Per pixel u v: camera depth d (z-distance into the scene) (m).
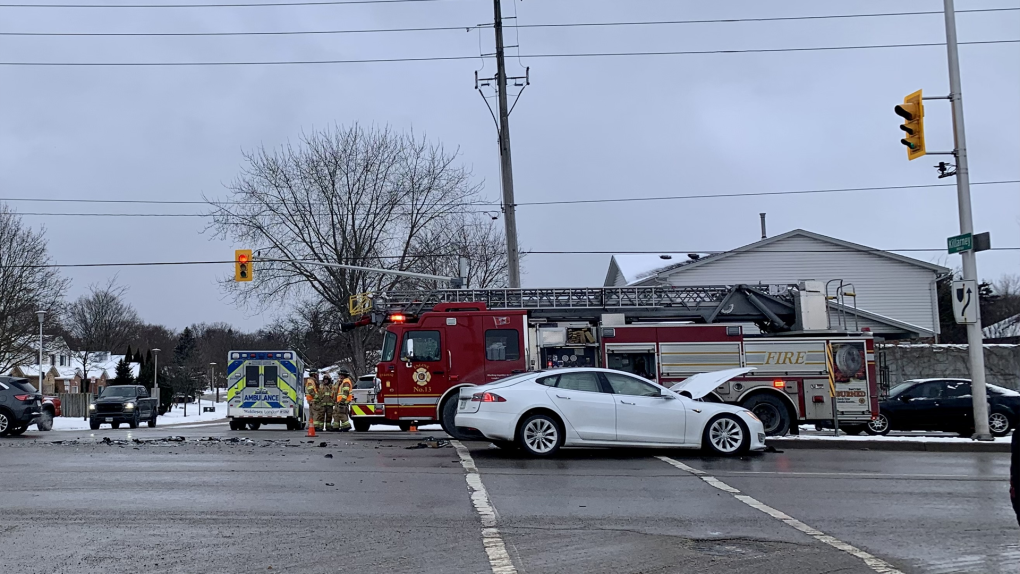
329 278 43.47
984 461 14.38
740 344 18.67
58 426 36.03
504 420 14.16
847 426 22.19
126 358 59.09
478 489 10.80
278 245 43.25
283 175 43.34
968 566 7.07
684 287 20.38
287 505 9.64
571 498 10.20
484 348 18.61
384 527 8.47
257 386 26.91
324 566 6.95
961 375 32.25
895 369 32.53
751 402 18.44
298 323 46.44
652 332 18.70
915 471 12.92
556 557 7.28
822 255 37.50
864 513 9.37
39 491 10.60
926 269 37.72
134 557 7.23
